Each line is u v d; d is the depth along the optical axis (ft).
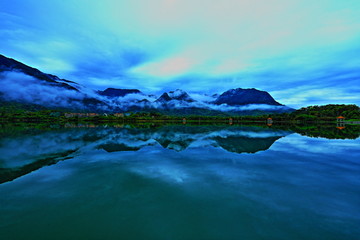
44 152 57.00
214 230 19.11
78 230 19.17
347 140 85.05
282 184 30.71
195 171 37.63
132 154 53.83
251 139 89.35
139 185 30.58
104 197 26.30
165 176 34.83
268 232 18.69
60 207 23.58
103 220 20.88
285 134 116.26
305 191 27.94
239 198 25.84
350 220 20.51
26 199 25.68
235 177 34.14
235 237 18.04
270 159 47.39
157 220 20.84
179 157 49.88
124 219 21.07
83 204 24.35
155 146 68.18
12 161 45.88
